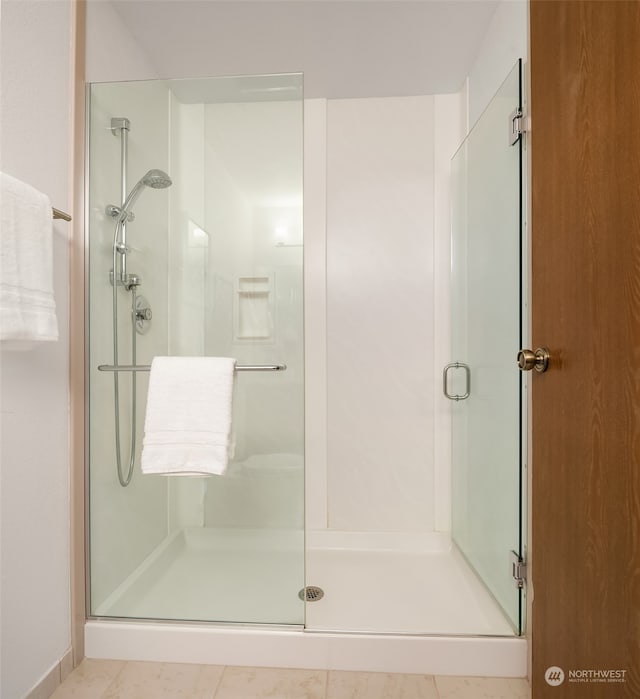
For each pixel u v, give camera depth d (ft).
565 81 3.21
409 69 6.81
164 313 5.33
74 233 4.74
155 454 4.54
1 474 3.75
